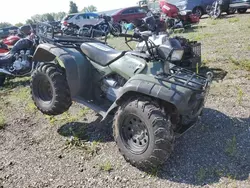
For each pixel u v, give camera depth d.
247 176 3.17
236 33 10.19
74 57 4.20
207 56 7.55
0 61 7.37
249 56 7.14
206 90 3.53
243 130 4.05
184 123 3.75
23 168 3.64
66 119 4.86
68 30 5.18
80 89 4.24
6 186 3.33
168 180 3.22
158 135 3.12
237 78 5.85
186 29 12.99
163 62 3.65
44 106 4.42
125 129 3.49
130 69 3.80
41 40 5.05
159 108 3.22
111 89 4.05
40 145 4.16
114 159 3.65
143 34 3.60
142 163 3.28
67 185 3.27
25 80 7.77
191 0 18.42
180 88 3.23
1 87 7.30
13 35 17.58
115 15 18.81
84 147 3.96
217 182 3.12
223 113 4.55
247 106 4.71
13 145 4.22
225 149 3.66
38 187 3.27
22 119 5.06
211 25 13.46
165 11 13.05
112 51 4.14
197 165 3.42
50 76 4.25
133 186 3.18
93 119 4.76
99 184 3.25
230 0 16.31
